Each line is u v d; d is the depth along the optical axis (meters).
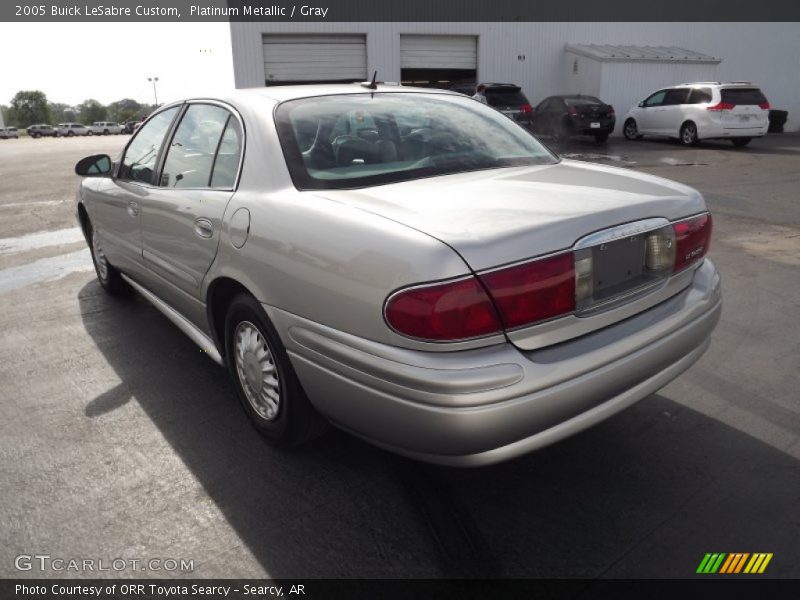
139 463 2.61
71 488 2.45
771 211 7.59
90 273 5.56
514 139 2.98
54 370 3.52
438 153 2.65
